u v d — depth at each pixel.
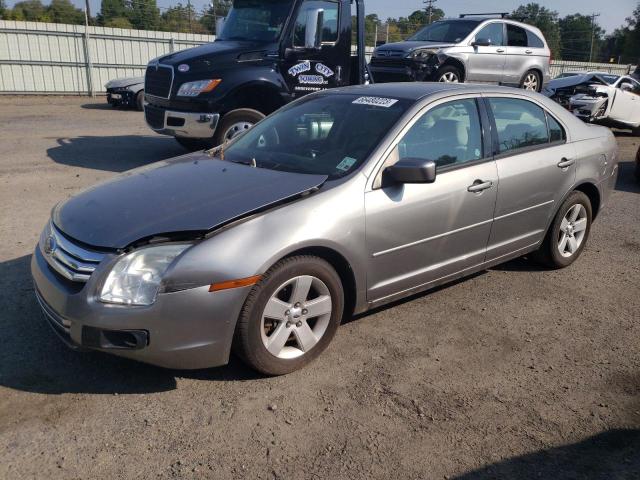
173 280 3.03
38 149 10.22
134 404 3.23
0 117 14.46
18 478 2.66
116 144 11.04
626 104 15.23
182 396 3.31
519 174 4.65
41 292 3.37
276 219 3.33
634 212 7.82
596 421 3.23
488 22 12.45
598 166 5.45
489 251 4.62
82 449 2.87
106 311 3.02
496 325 4.33
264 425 3.09
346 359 3.77
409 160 3.72
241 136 4.83
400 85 4.70
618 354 3.98
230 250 3.14
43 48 21.08
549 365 3.80
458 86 4.62
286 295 3.47
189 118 8.56
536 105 5.03
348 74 9.61
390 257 3.88
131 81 17.19
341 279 3.78
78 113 16.06
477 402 3.37
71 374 3.48
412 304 4.63
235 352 3.37
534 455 2.94
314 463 2.83
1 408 3.15
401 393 3.43
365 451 2.93
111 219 3.31
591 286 5.14
